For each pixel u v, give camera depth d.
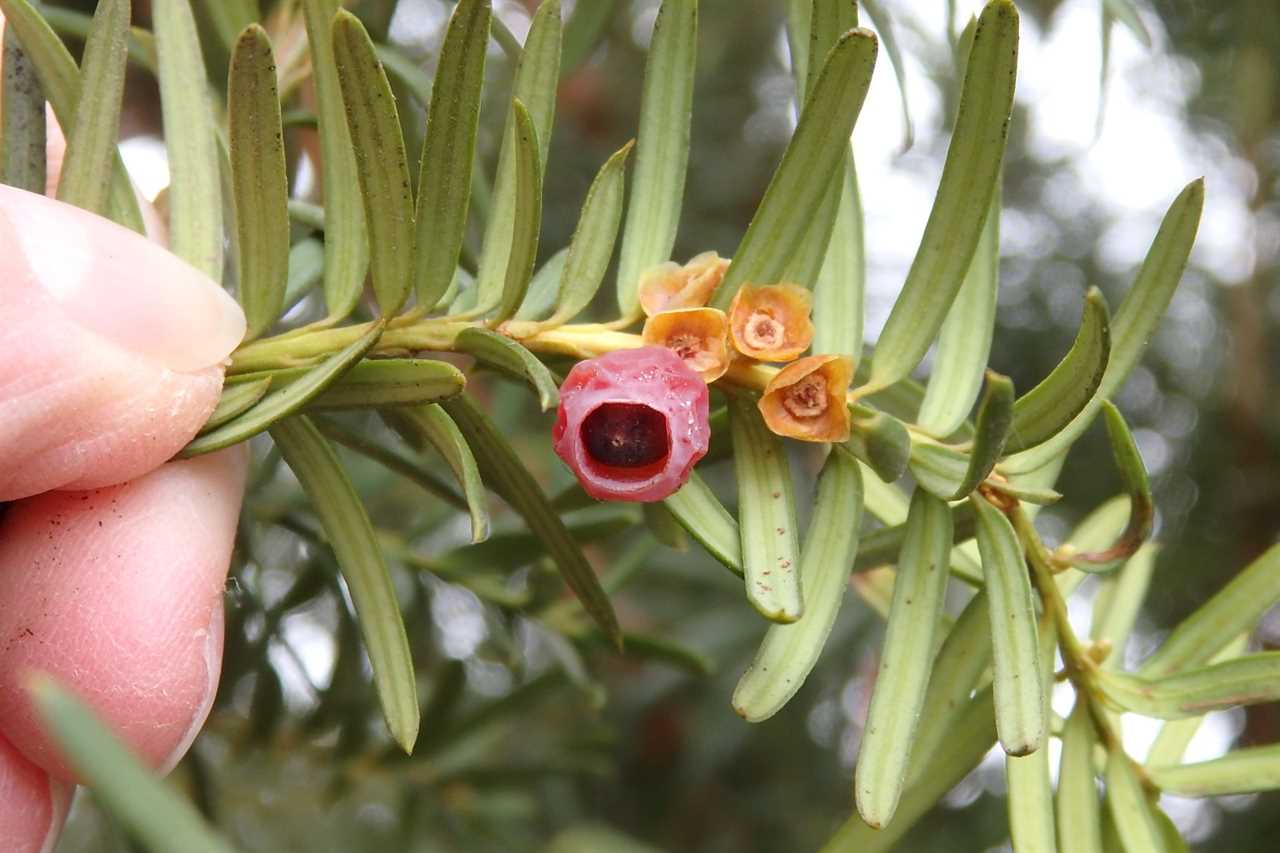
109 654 0.18
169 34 0.18
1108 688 0.16
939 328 0.16
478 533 0.15
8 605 0.18
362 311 0.22
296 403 0.16
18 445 0.17
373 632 0.16
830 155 0.16
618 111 0.39
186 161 0.18
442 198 0.16
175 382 0.17
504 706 0.23
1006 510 0.16
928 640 0.16
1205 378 0.34
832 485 0.16
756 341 0.16
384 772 0.23
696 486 0.16
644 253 0.17
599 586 0.17
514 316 0.16
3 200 0.17
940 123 0.34
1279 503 0.32
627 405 0.16
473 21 0.15
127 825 0.11
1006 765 0.16
